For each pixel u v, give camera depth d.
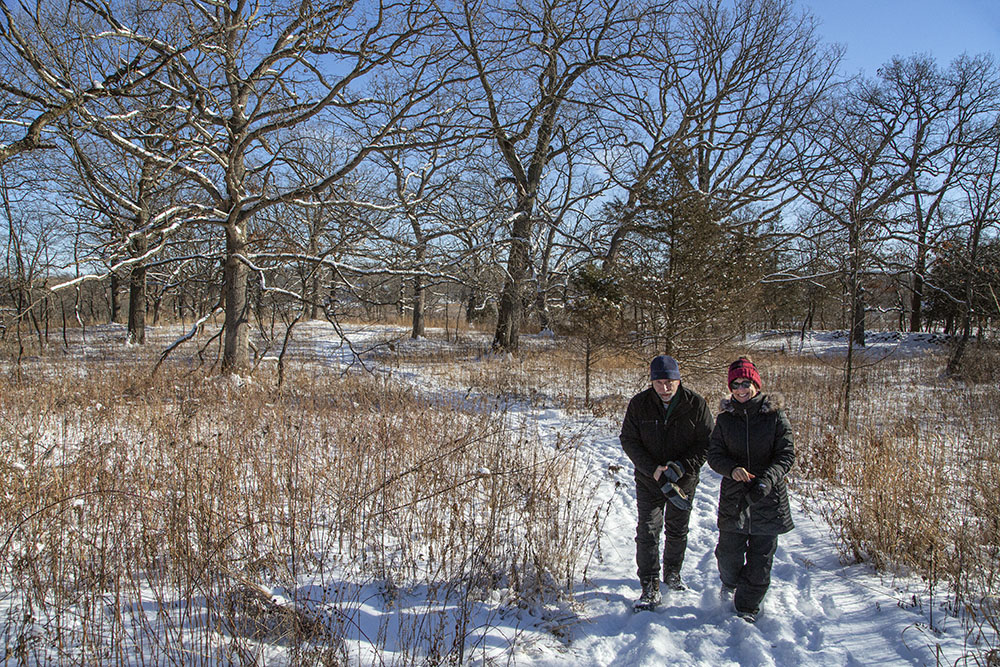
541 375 15.64
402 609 3.96
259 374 13.23
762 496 3.70
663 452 4.21
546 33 18.77
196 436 7.04
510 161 21.03
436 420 8.31
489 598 4.14
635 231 10.68
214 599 3.56
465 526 4.79
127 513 4.52
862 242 10.66
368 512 5.18
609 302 11.67
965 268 15.34
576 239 20.23
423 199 14.10
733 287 10.20
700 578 4.63
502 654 3.49
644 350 11.23
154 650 3.19
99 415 7.58
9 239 16.64
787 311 28.72
